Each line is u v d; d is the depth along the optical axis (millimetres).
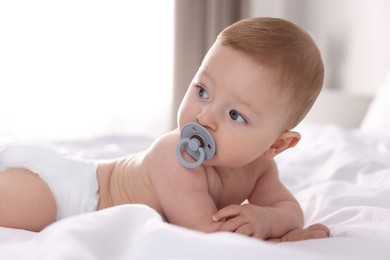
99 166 1020
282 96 900
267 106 890
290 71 894
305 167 1675
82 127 3434
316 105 2994
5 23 3156
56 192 956
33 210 916
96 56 3420
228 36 910
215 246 614
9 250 639
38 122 3307
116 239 650
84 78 3402
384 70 2900
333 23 3158
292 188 1419
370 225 909
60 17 3285
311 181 1460
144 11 3539
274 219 901
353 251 746
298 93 920
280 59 885
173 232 639
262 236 865
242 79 870
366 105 2824
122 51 3496
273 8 3496
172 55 3461
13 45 3184
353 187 1278
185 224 880
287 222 929
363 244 776
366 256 727
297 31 937
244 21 938
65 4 3293
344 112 2896
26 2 3191
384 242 786
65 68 3336
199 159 877
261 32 904
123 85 3527
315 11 3262
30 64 3240
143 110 3607
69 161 1006
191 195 886
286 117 930
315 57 943
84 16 3355
